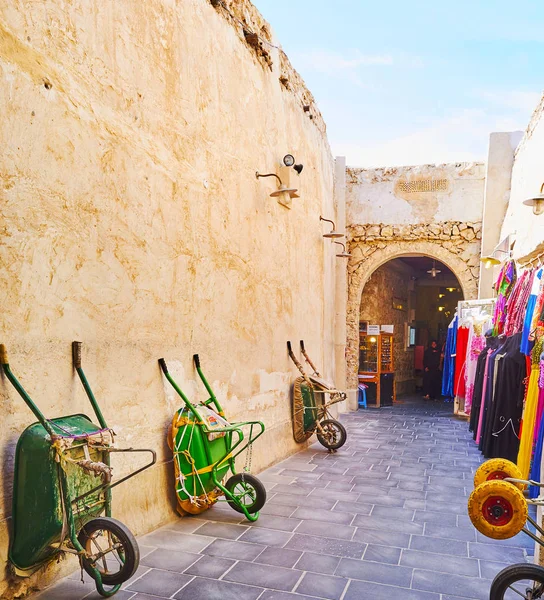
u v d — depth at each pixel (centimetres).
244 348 601
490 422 693
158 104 444
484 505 262
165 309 452
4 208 300
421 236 1172
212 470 454
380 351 1296
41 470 294
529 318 574
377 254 1199
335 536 427
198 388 500
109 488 313
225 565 366
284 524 451
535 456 505
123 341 401
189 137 489
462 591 339
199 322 505
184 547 395
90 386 368
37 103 323
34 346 321
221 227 547
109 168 385
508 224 1013
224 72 559
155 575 348
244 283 601
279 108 721
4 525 296
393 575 360
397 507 506
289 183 700
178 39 474
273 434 677
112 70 390
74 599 310
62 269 343
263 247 656
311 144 874
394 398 1409
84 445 313
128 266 405
